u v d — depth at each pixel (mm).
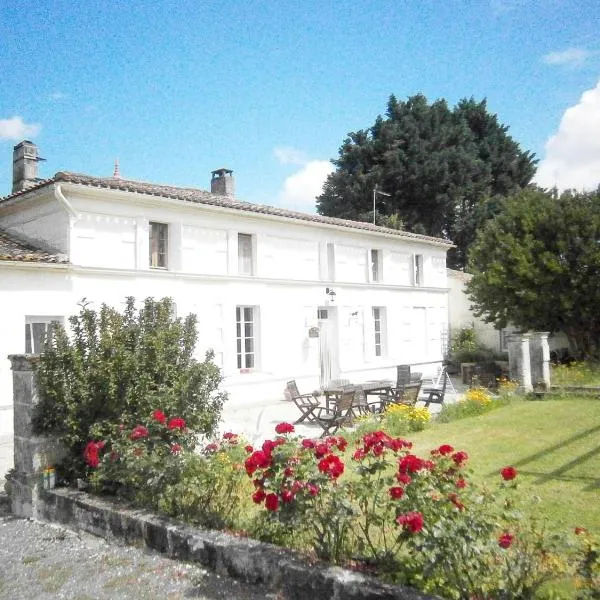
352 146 40031
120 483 6559
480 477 7863
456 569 3865
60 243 13445
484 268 22547
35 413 6969
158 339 7039
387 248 22891
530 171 41406
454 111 41938
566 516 6164
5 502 7723
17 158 17281
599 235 20219
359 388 14461
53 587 5008
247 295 17109
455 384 21828
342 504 4551
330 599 4219
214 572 5023
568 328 21828
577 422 11555
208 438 7352
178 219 15453
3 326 12109
